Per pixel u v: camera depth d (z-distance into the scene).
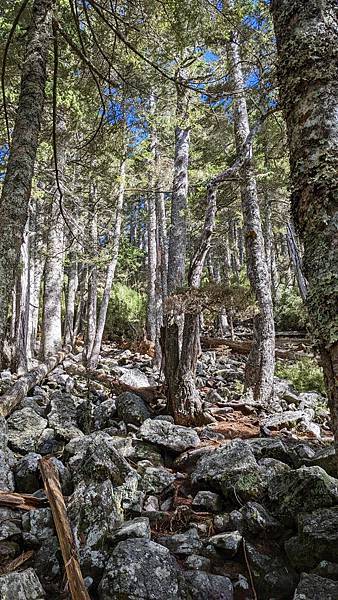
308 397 8.25
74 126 9.21
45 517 3.21
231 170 6.23
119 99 7.20
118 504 3.28
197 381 8.67
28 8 7.09
